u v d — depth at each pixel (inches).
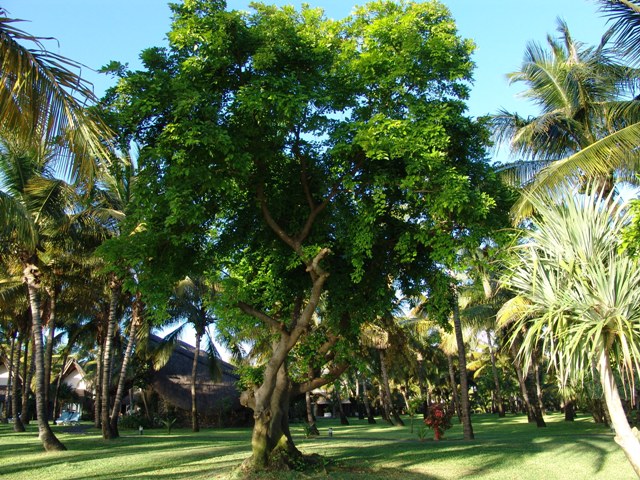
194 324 1255.5
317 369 520.7
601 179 450.0
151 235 402.0
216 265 502.3
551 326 223.9
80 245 836.6
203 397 1517.0
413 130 366.6
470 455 529.3
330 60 424.5
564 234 237.6
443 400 2568.9
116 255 403.5
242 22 389.7
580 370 216.5
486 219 415.8
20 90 223.3
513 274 257.3
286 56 399.2
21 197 708.0
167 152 348.8
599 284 220.5
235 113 382.6
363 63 402.9
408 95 401.7
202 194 400.2
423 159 362.0
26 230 569.6
